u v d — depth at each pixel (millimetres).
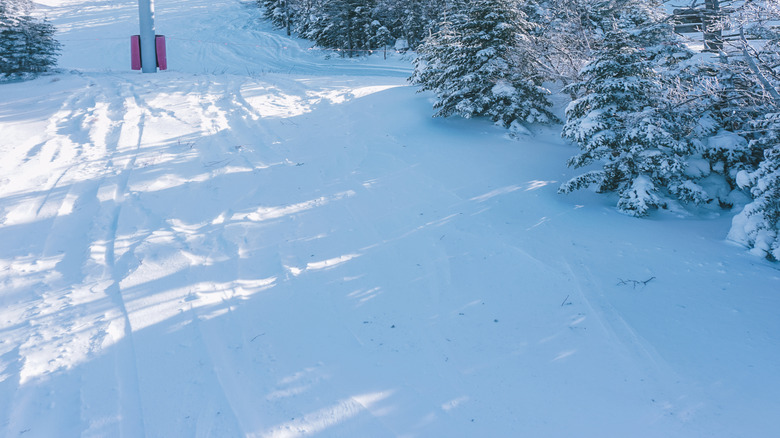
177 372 4285
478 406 3973
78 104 12922
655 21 12008
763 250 6359
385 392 4145
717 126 8742
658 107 8227
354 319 5211
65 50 34531
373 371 4414
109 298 5359
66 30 43125
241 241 6832
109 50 35281
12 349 4465
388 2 34438
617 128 8352
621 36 8430
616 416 3797
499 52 12367
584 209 8125
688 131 8633
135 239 6672
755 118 8430
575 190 8969
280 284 5844
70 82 15969
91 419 3729
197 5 56344
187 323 4984
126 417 3762
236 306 5348
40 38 18266
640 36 11445
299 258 6477
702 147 8438
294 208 7973
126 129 11109
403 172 9562
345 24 34000
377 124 12516
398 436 3674
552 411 3887
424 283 5914
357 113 13406
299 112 13484
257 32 42531
